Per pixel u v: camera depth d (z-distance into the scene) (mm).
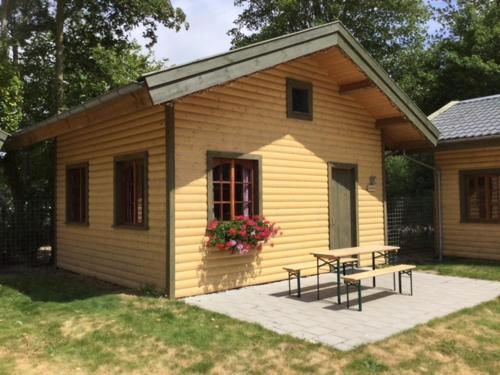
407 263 11633
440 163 12938
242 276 8352
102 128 9445
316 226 9688
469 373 4605
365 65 9617
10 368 4648
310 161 9641
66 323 6074
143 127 8133
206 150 7898
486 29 23516
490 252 11930
